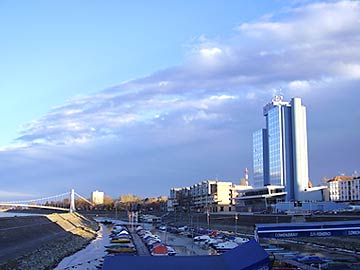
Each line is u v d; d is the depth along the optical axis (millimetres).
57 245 139750
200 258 48344
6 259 100812
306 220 169250
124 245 137125
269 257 45969
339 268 79812
